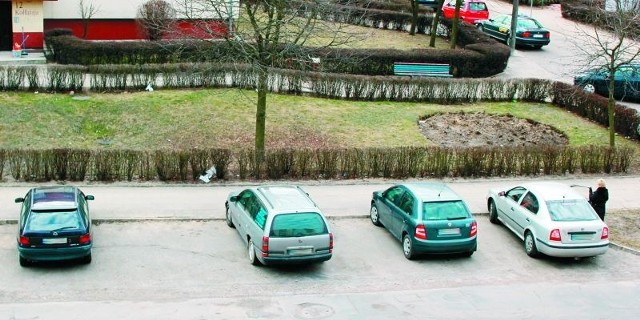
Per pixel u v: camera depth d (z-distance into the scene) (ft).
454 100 97.76
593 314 49.39
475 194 72.02
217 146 79.87
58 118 82.53
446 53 106.11
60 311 46.24
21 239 50.37
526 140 86.48
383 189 71.97
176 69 91.91
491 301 50.90
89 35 115.14
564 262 59.11
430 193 58.49
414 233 56.24
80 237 51.24
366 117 89.30
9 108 83.15
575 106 97.71
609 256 60.59
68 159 69.72
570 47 131.03
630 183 77.36
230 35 79.77
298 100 92.68
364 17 133.69
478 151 76.84
